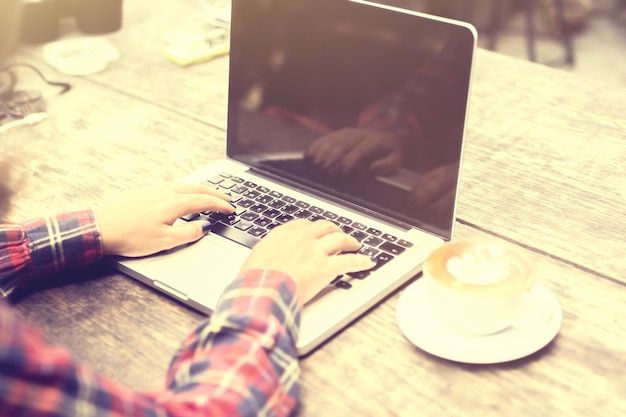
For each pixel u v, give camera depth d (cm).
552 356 80
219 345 72
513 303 77
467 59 90
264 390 69
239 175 113
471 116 132
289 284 79
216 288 89
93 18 163
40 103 138
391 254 94
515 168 117
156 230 95
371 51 98
